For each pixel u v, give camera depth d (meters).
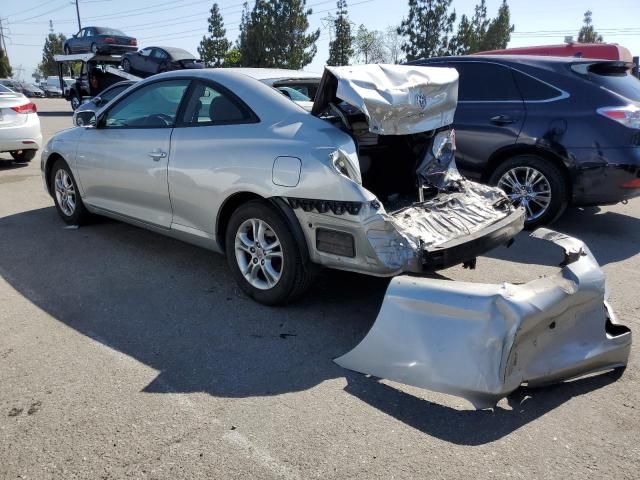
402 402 2.84
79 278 4.50
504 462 2.42
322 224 3.45
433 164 4.23
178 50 20.08
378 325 3.04
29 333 3.56
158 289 4.29
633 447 2.53
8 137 9.02
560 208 5.73
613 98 5.39
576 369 2.96
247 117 3.92
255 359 3.27
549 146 5.59
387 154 4.28
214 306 4.00
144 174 4.57
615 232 6.00
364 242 3.30
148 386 2.97
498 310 2.69
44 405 2.79
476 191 4.29
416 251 3.23
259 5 35.47
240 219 3.92
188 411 2.75
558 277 2.93
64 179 5.86
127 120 4.90
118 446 2.50
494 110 5.95
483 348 2.71
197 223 4.27
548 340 2.87
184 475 2.33
